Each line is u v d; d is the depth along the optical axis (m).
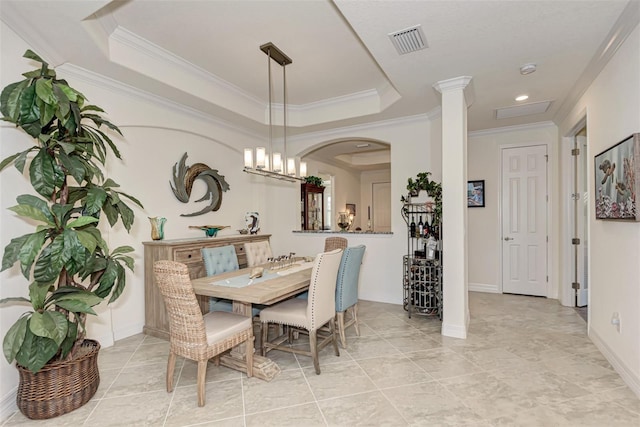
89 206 2.09
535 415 2.03
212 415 2.08
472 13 2.22
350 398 2.25
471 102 3.74
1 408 2.04
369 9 2.18
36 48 2.44
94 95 3.11
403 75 3.19
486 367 2.67
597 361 2.75
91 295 2.08
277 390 2.37
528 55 2.80
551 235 4.84
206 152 4.49
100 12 2.50
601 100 2.87
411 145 4.54
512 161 5.10
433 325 3.71
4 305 2.07
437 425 1.95
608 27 2.38
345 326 3.22
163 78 3.29
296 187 5.59
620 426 1.92
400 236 4.60
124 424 2.00
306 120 4.84
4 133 2.12
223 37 2.96
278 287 2.58
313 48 3.15
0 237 2.06
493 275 5.22
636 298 2.26
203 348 2.20
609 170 2.62
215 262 3.50
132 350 3.12
